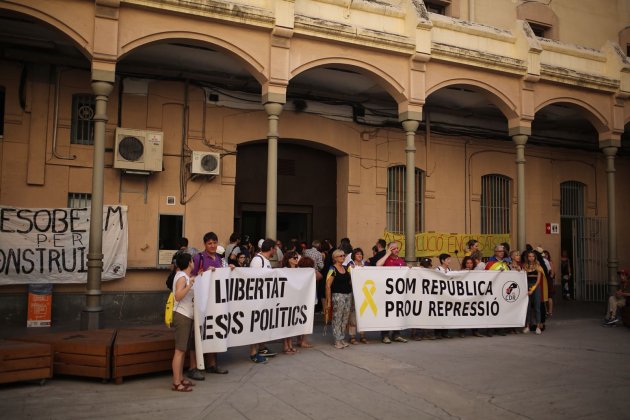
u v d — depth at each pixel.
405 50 12.34
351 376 7.48
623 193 20.02
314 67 11.73
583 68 15.35
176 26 10.29
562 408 6.23
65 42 11.38
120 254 11.97
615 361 8.77
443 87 13.16
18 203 11.46
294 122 14.25
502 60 13.48
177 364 6.69
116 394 6.48
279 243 12.20
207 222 13.04
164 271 12.46
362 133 15.23
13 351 6.63
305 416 5.77
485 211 17.16
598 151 19.23
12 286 11.16
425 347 9.70
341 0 12.02
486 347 9.82
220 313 7.55
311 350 9.26
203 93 13.20
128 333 7.85
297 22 11.17
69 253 11.58
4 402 6.09
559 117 17.11
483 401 6.44
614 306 12.81
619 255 19.62
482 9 16.70
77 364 7.04
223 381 7.15
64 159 11.86
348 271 9.74
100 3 9.62
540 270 11.82
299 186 15.12
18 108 11.55
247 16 10.70
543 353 9.35
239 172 14.41
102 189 9.71
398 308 10.06
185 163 12.89
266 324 8.42
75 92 12.03
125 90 12.45
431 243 15.59
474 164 16.92
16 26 10.82
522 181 13.98
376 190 15.33
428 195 16.05
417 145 16.03
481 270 11.14
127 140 12.00
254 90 13.69
